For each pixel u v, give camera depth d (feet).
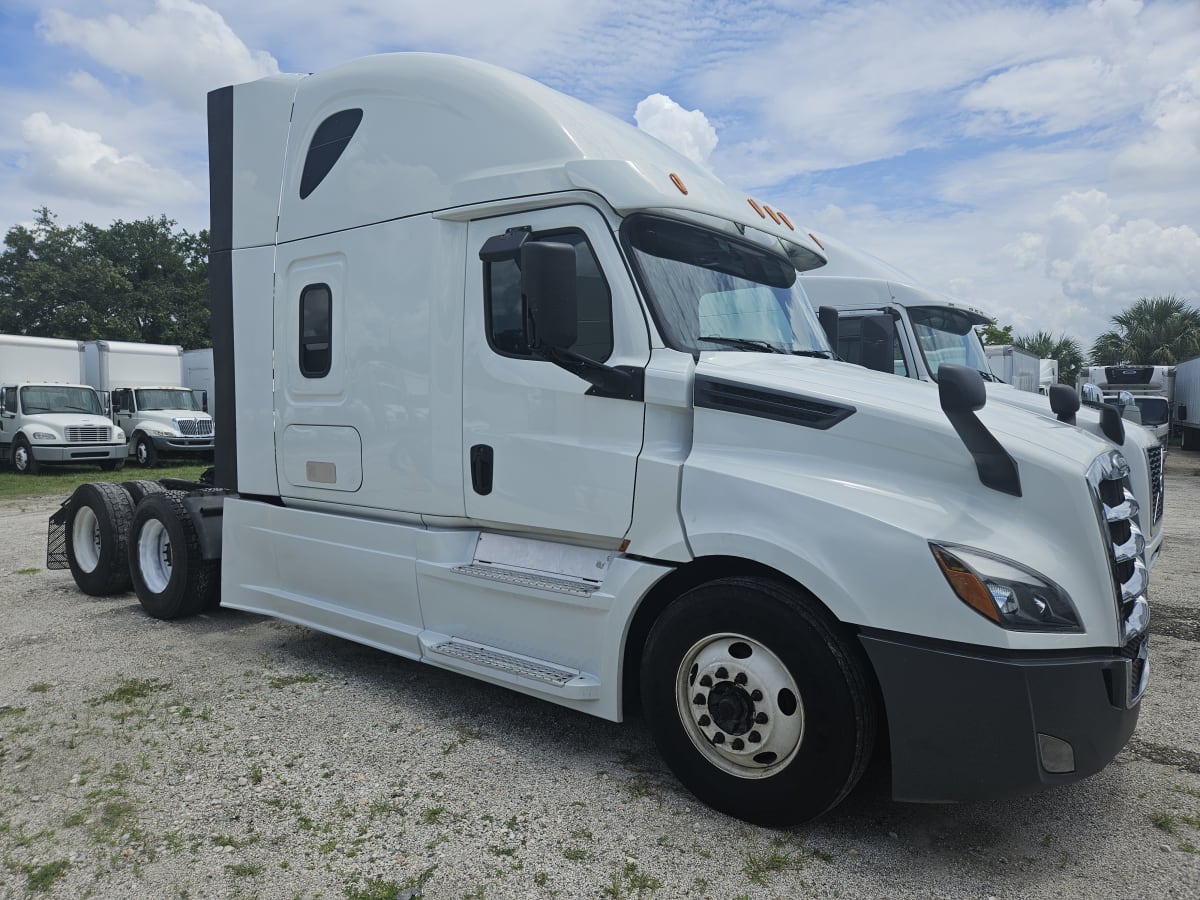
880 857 9.46
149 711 13.80
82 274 140.97
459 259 13.16
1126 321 141.90
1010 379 48.49
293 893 8.81
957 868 9.25
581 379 11.64
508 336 12.52
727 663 10.18
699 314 11.94
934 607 8.78
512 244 11.69
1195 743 12.51
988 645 8.57
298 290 15.61
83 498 22.13
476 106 13.04
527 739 12.72
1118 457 10.94
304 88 15.83
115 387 74.43
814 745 9.49
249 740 12.65
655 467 10.82
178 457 73.00
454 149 13.23
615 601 11.18
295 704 14.14
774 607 9.70
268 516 16.55
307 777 11.44
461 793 10.97
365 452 14.51
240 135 16.81
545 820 10.27
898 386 11.52
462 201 12.96
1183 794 10.96
